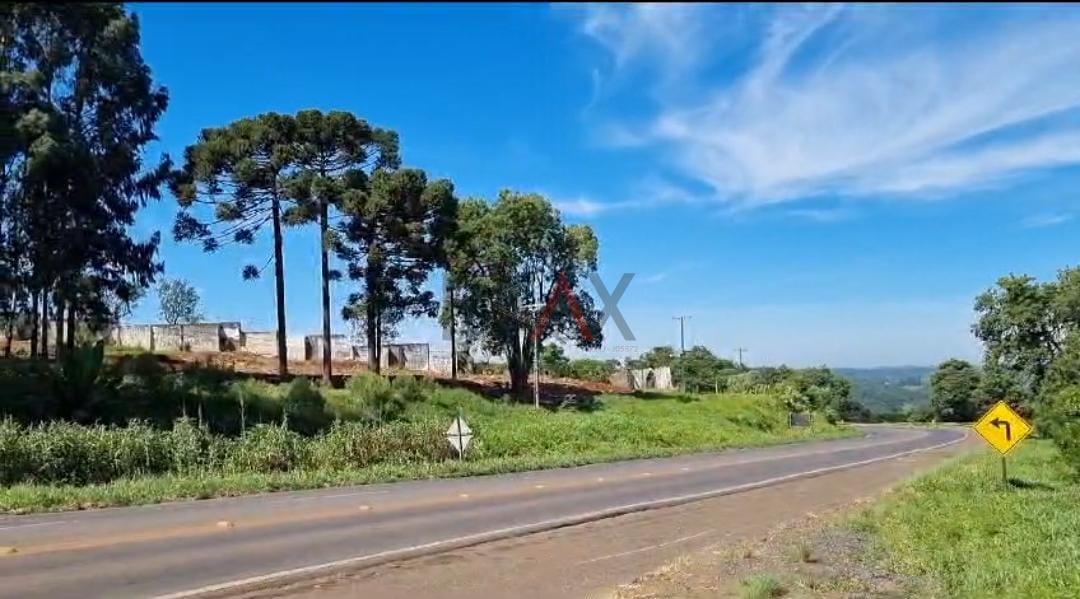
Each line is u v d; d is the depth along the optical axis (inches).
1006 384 2787.9
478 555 489.1
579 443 1545.3
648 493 871.1
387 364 2324.1
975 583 400.5
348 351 2277.3
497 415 1685.5
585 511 705.6
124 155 1374.3
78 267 1416.1
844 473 1200.8
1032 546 501.7
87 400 1096.8
